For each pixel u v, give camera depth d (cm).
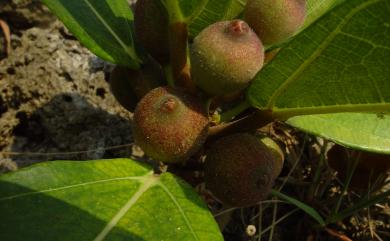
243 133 10
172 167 12
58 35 16
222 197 10
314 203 15
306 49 9
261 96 10
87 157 14
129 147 15
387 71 9
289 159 15
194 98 10
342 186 15
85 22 11
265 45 11
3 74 15
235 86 10
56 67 15
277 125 16
